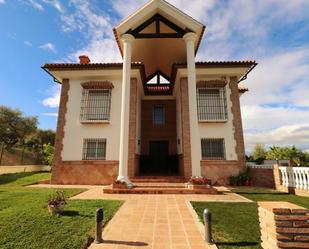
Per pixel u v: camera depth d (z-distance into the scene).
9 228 4.39
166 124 15.98
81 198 7.72
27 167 21.14
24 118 36.59
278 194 8.70
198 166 9.58
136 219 5.20
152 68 16.84
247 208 6.14
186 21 10.92
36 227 4.46
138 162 13.89
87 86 12.82
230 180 11.73
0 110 33.88
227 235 4.09
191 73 10.39
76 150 12.41
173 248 3.61
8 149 33.16
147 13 11.00
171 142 15.68
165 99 16.42
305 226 2.86
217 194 8.68
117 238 4.04
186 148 12.03
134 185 9.87
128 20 10.97
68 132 12.63
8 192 8.54
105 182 11.95
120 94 13.02
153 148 15.91
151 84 17.22
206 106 12.73
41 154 33.28
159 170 15.55
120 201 7.05
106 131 12.57
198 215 5.45
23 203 6.49
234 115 12.57
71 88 13.20
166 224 4.83
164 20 11.33
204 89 12.91
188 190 8.83
